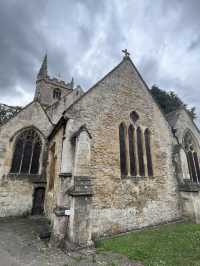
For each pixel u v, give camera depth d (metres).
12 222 10.79
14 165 13.19
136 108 11.84
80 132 8.20
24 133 14.24
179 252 6.40
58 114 20.97
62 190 7.57
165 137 12.89
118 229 8.56
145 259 5.85
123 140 10.57
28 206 12.73
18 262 5.56
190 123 16.06
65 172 7.86
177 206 11.73
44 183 13.53
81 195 7.10
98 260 5.76
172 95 31.45
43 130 14.96
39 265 5.38
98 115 9.71
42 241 7.42
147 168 11.09
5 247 6.78
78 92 24.72
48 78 31.77
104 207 8.44
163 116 13.44
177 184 12.31
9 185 12.55
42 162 14.20
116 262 5.62
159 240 7.62
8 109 23.12
